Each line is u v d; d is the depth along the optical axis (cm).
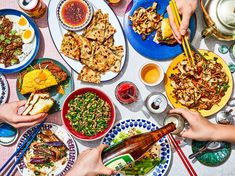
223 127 76
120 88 77
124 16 79
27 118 76
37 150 79
